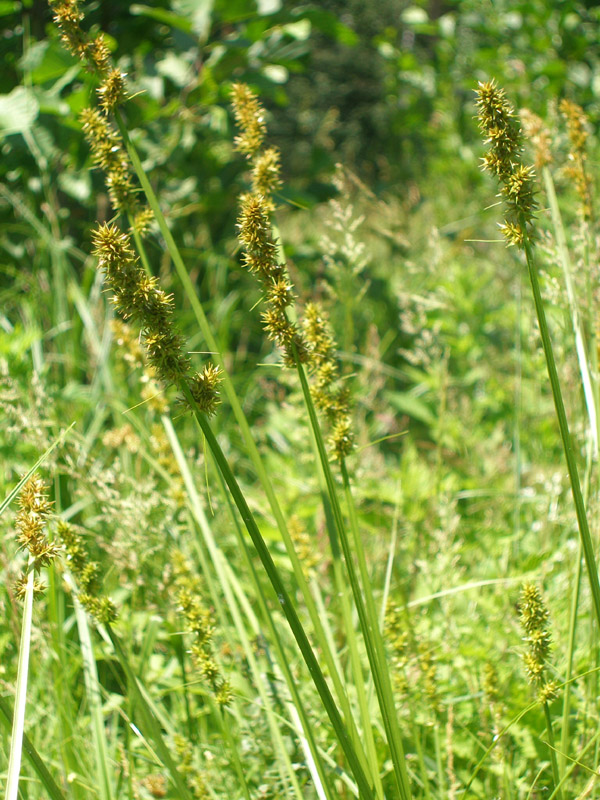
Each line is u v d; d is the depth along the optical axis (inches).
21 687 16.7
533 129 24.1
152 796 24.0
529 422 40.4
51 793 17.4
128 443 28.0
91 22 52.9
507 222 17.9
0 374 27.8
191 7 53.5
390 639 23.2
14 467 31.3
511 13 68.6
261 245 18.1
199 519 24.7
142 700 20.4
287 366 18.7
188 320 48.8
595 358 23.9
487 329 48.9
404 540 32.7
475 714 25.1
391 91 92.2
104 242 16.6
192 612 21.4
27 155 52.4
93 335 39.3
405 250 58.1
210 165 58.9
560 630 25.5
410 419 51.9
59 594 27.1
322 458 18.9
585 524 18.6
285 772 22.8
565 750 20.8
